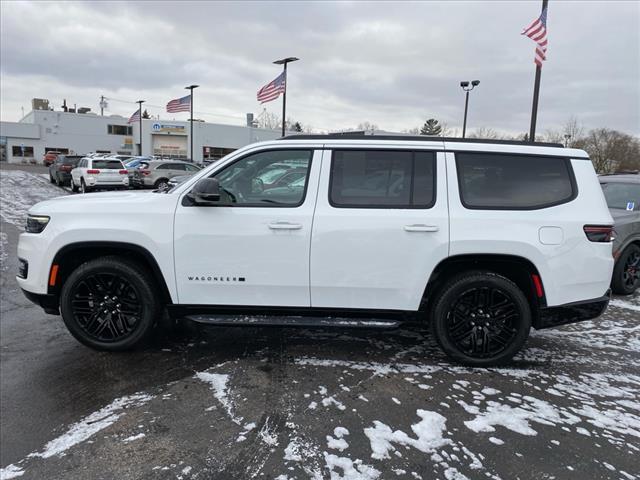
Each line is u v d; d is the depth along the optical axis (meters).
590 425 3.00
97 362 3.87
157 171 22.06
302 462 2.58
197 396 3.30
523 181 3.74
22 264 3.91
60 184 25.98
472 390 3.43
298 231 3.63
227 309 3.79
